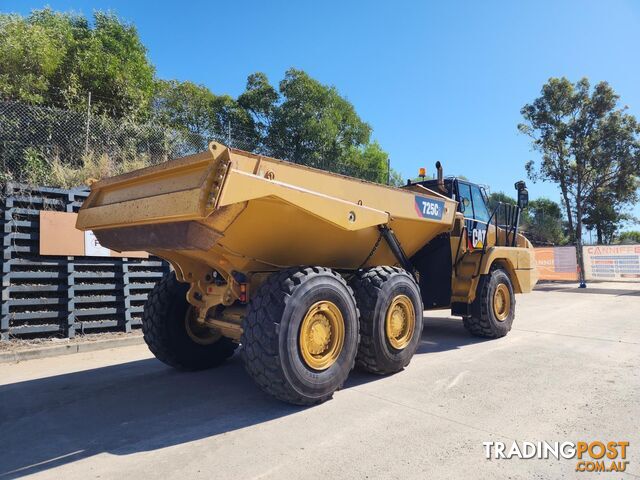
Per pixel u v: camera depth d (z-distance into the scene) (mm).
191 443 3031
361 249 4703
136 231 3879
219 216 3344
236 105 19016
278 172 3615
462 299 6137
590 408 3566
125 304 6816
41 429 3344
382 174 16812
